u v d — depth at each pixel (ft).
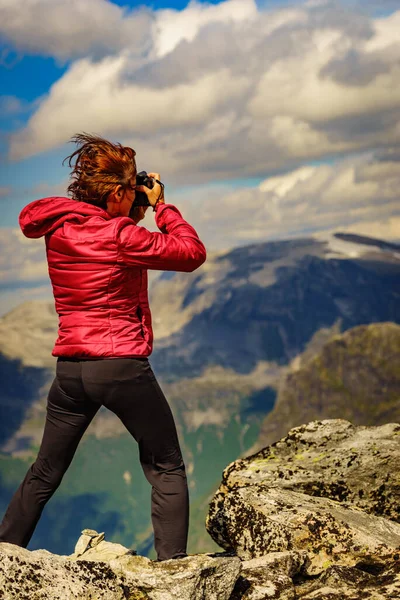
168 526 19.03
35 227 17.66
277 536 24.56
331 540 23.90
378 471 28.86
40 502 19.20
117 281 17.29
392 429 32.14
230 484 29.19
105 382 17.39
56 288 17.75
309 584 21.22
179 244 17.53
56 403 18.39
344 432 32.32
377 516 27.37
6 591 15.88
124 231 17.19
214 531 26.40
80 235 17.22
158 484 19.11
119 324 17.47
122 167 17.94
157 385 18.24
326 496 28.14
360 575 20.76
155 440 18.61
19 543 19.21
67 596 16.46
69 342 17.47
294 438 32.22
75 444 18.75
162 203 19.04
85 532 24.11
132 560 18.43
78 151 18.26
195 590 17.81
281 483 28.71
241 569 20.98
